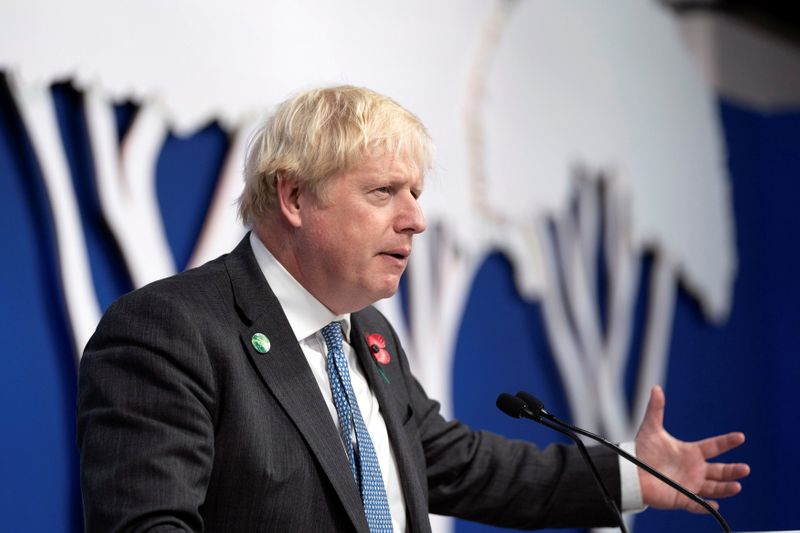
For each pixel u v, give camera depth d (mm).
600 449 3857
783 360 11711
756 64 11648
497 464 3859
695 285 10273
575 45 8742
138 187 5512
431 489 3838
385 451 3381
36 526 5074
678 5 10797
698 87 10414
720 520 3293
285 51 6281
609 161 9047
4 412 4977
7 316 5012
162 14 5645
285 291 3301
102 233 5426
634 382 9500
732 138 11211
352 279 3240
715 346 10719
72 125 5340
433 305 7254
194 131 5867
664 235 9750
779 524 11578
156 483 2742
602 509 3789
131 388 2893
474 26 7734
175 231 5762
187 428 2869
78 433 2984
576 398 8562
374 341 3664
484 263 7910
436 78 7371
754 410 11328
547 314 8398
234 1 6016
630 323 9250
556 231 8453
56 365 5195
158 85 5609
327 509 3020
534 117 8242
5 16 4996
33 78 5086
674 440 3781
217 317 3111
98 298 5367
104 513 2732
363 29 6832
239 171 5988
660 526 9695
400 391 3660
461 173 7527
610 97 9109
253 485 2945
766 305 11703
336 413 3256
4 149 5062
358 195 3211
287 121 3303
